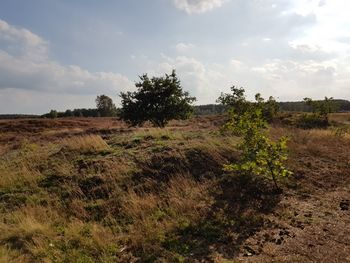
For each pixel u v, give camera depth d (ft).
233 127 32.37
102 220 24.79
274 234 22.08
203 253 19.71
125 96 86.33
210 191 29.32
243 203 27.48
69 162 36.11
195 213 24.90
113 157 35.88
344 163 40.19
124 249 20.51
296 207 27.02
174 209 25.73
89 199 28.58
